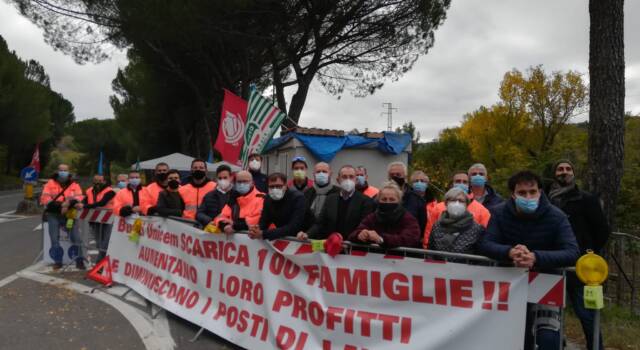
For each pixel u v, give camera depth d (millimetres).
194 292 5297
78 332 4938
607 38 5848
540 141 25016
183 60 20750
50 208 8336
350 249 4004
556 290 3090
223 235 4945
